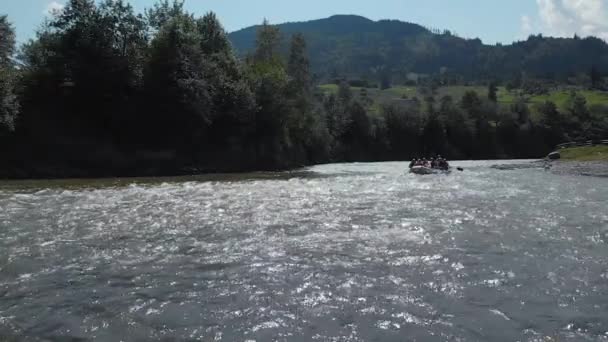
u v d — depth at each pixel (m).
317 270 10.34
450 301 8.46
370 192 26.39
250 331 7.21
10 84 40.97
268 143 61.41
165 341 6.89
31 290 9.05
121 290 9.05
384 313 7.91
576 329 7.33
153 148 51.09
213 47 64.94
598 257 11.47
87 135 47.97
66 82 47.03
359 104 96.62
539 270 10.37
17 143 42.41
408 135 101.19
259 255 11.62
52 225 15.62
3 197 23.34
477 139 106.25
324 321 7.58
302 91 78.94
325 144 78.88
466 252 11.94
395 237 13.72
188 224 15.86
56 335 7.09
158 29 59.91
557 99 160.75
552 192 26.42
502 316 7.81
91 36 49.44
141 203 21.33
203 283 9.46
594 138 110.94
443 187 29.61
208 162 52.72
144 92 50.91
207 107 51.53
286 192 26.39
